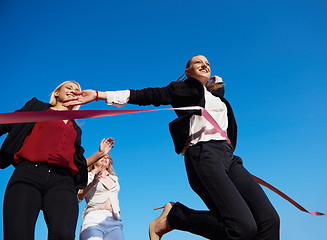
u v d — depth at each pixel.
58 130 2.48
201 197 2.45
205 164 2.41
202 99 2.53
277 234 2.35
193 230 2.44
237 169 2.54
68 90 2.87
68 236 2.10
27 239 1.97
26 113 1.69
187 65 3.01
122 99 2.38
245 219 2.20
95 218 4.14
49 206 2.20
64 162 2.36
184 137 2.53
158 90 2.55
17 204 2.07
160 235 2.68
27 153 2.29
